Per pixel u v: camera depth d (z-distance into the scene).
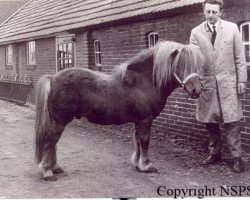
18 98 19.09
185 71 6.21
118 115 6.47
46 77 6.36
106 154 8.24
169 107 9.82
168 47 6.34
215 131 7.24
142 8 10.22
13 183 6.33
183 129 9.41
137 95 6.46
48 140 6.33
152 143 9.08
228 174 6.75
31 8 21.72
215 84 6.83
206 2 6.77
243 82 6.74
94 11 13.13
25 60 19.59
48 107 6.25
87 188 6.07
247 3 7.50
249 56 7.77
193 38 6.97
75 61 14.33
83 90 6.29
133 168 7.14
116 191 5.93
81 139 9.80
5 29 22.75
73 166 7.32
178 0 8.93
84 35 13.23
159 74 6.38
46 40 16.86
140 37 10.57
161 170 7.00
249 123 7.68
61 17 15.76
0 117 13.91
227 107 6.75
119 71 6.54
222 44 6.73
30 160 7.84
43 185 6.22
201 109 7.06
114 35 11.76
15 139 9.96
